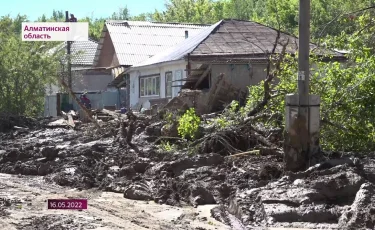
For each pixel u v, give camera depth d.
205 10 82.19
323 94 14.63
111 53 48.50
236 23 32.94
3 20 36.88
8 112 30.86
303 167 12.62
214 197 12.34
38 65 34.22
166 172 14.48
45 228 9.94
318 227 9.84
